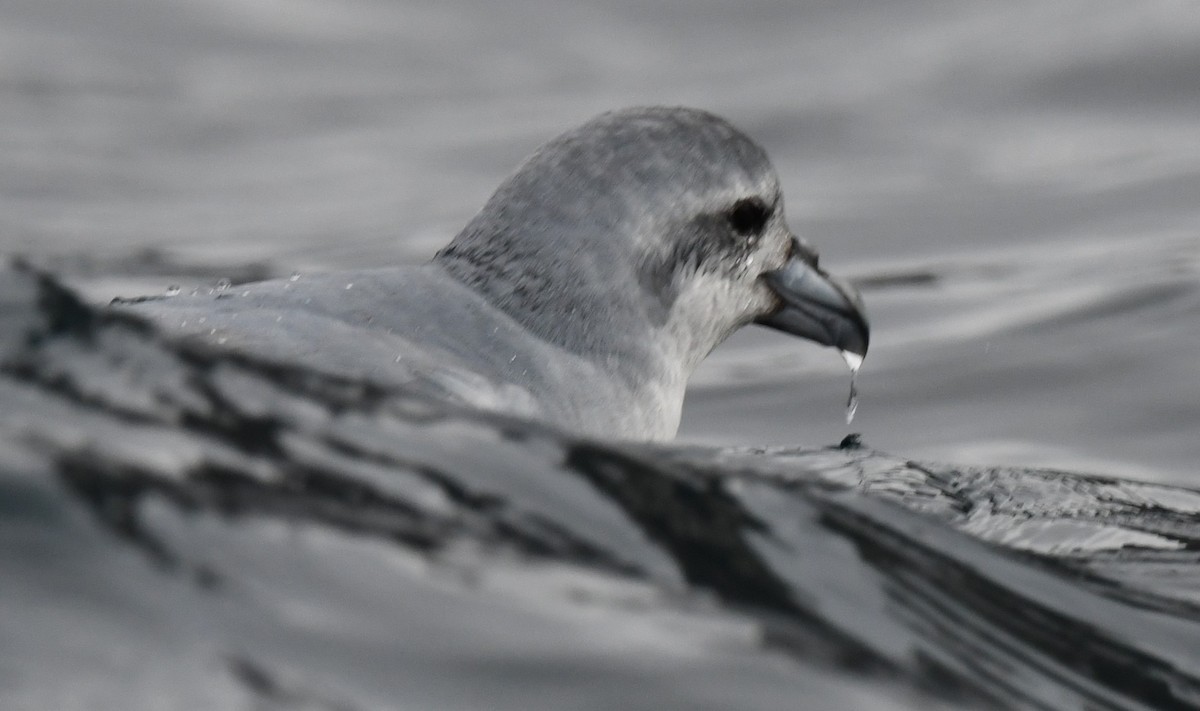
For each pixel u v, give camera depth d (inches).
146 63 1118.4
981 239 813.9
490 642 169.3
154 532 171.8
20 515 167.9
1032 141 945.5
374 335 371.9
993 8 1092.5
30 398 203.9
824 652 192.7
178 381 224.1
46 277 245.3
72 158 950.4
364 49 1181.7
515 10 1194.0
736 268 460.4
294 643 161.5
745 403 633.6
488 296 410.9
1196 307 672.4
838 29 1121.4
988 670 227.0
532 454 239.8
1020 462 562.6
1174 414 589.6
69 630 154.3
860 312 491.5
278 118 1058.7
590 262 420.5
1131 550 375.2
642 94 1067.3
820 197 893.2
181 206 912.3
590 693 164.7
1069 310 689.6
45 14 1159.0
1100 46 1008.2
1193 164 877.8
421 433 233.1
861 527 270.5
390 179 967.6
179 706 148.3
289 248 841.5
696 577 215.0
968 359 652.7
